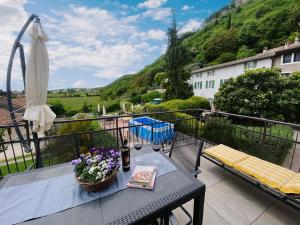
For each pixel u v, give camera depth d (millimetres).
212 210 1849
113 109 19234
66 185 1217
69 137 3652
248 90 8305
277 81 7996
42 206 1000
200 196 1215
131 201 1033
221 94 9375
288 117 8430
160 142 3898
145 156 1705
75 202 1030
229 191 2182
